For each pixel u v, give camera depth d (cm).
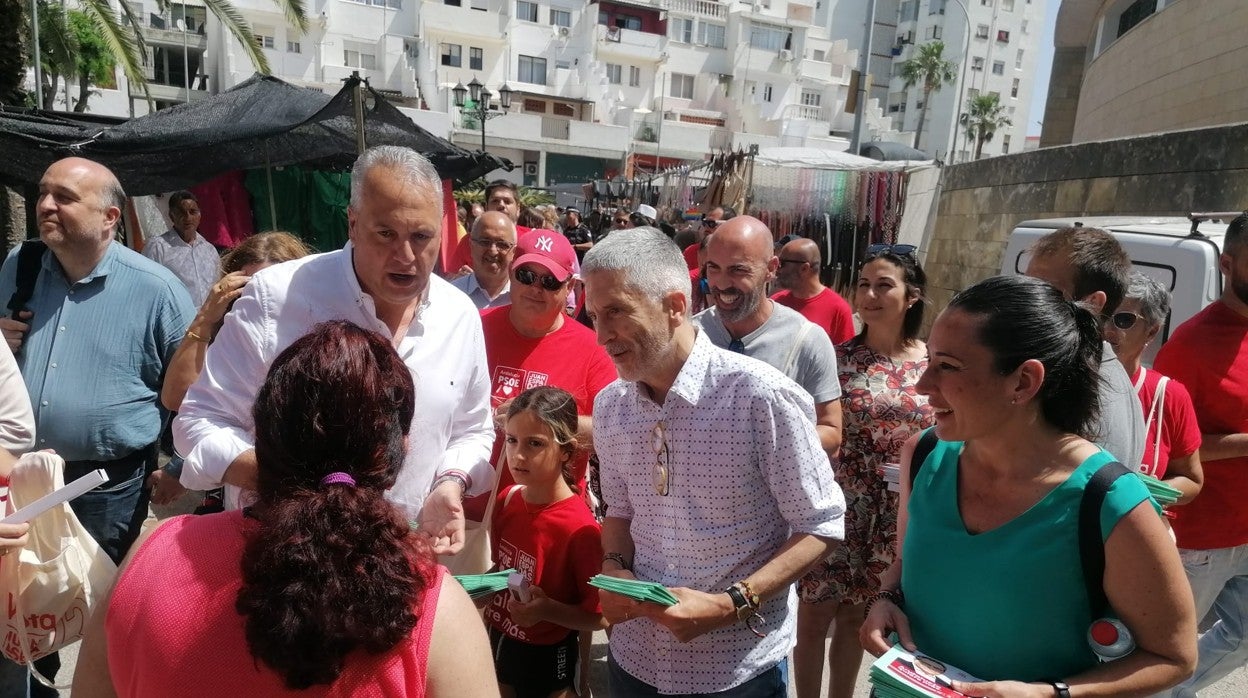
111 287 269
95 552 206
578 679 262
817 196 1167
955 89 5753
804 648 281
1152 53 1298
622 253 171
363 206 191
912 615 161
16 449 229
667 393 180
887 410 279
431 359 212
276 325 199
